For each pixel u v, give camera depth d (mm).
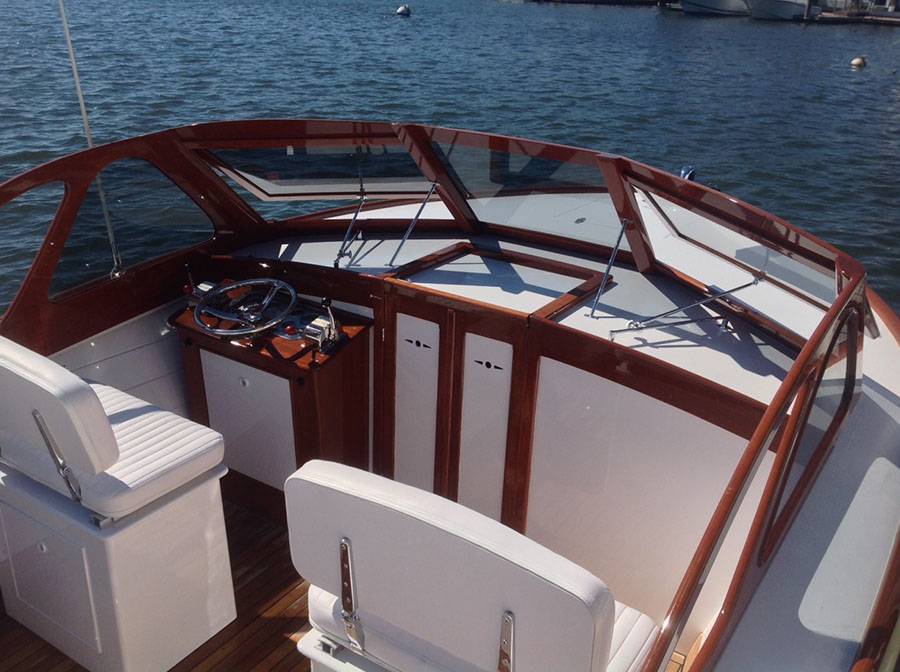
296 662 2072
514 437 2207
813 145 17922
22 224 2119
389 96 20891
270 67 22969
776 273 2051
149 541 1871
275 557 2451
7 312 2176
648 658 969
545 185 2289
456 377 2273
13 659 2055
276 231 2793
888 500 1437
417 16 42312
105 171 2225
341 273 2408
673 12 49594
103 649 1944
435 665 1397
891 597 1248
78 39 22875
